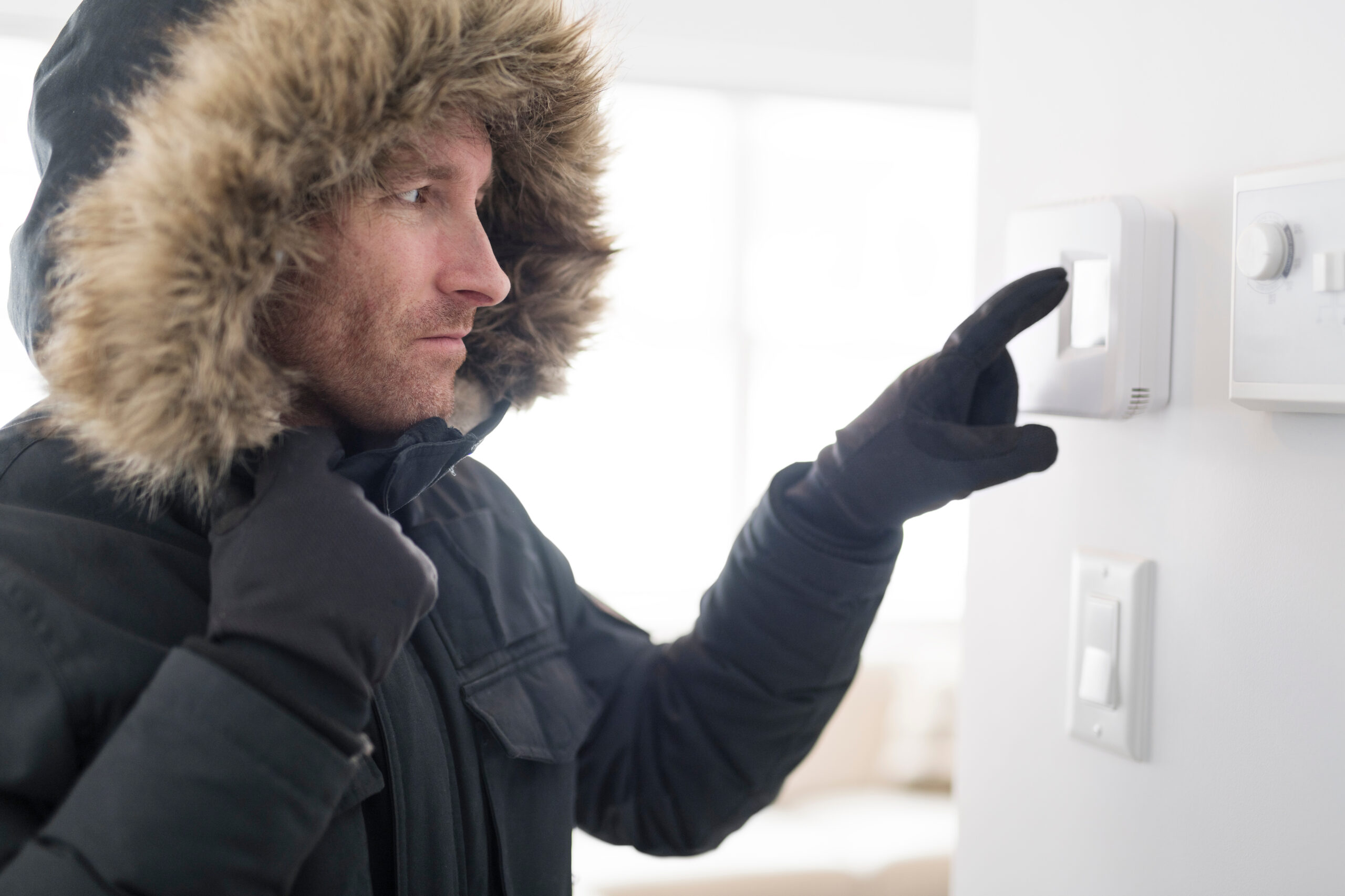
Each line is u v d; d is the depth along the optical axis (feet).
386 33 1.73
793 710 2.37
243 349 1.67
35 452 1.79
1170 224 1.94
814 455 10.62
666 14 8.91
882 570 2.19
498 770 2.12
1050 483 2.25
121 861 1.35
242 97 1.62
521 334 2.53
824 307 10.62
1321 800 1.69
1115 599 2.05
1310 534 1.70
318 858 1.70
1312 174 1.58
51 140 1.87
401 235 1.88
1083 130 2.14
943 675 9.15
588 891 6.73
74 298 1.59
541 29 2.06
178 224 1.55
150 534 1.77
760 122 10.34
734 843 7.54
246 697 1.43
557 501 9.93
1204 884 1.90
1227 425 1.84
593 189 2.47
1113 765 2.09
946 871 7.37
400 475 1.91
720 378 10.33
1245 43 1.79
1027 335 2.10
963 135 10.91
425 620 2.11
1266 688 1.78
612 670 2.66
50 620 1.54
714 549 10.35
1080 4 2.13
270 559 1.57
